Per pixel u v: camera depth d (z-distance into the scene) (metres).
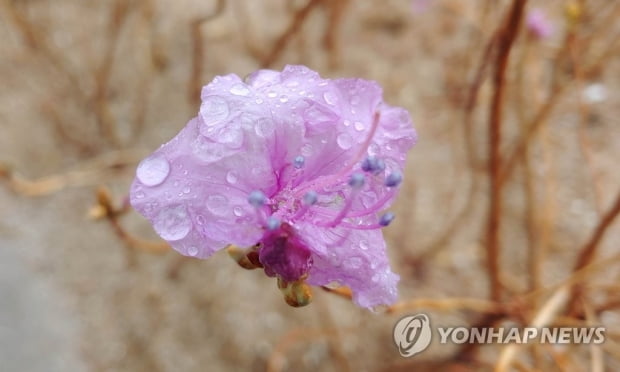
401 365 0.22
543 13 0.24
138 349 0.25
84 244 0.27
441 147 0.28
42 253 0.27
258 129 0.14
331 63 0.29
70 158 0.29
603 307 0.19
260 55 0.29
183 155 0.14
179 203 0.13
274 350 0.24
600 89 0.29
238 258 0.15
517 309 0.19
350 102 0.14
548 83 0.27
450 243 0.26
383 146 0.14
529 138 0.20
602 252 0.24
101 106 0.28
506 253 0.25
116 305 0.25
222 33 0.32
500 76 0.16
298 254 0.14
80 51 0.31
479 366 0.21
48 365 0.24
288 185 0.14
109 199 0.18
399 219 0.26
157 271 0.26
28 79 0.31
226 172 0.14
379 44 0.32
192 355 0.24
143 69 0.30
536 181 0.26
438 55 0.31
